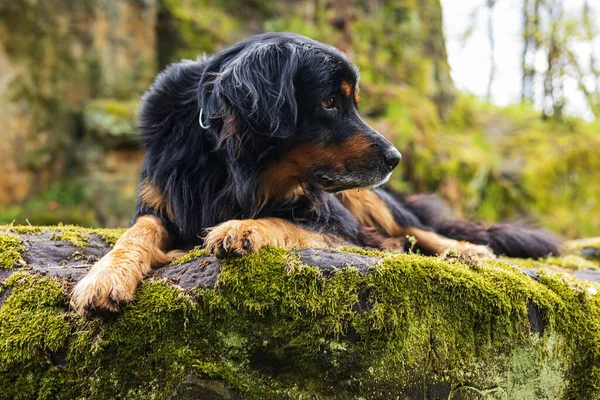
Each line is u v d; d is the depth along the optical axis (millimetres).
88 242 2943
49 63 7895
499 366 2230
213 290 2102
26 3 7590
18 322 2139
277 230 2543
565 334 2342
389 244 3537
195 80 3008
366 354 2092
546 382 2311
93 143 7918
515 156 10180
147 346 2092
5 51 7543
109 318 2105
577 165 10172
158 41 8805
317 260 2174
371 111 9281
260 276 2111
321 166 2900
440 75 11172
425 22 11359
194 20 8844
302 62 2818
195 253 2371
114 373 2082
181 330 2096
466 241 4113
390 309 2109
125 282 2158
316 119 2857
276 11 9547
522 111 11914
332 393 2098
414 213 4344
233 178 2801
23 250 2592
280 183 2957
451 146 9648
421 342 2146
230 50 2908
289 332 2070
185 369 2064
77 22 8047
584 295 2414
